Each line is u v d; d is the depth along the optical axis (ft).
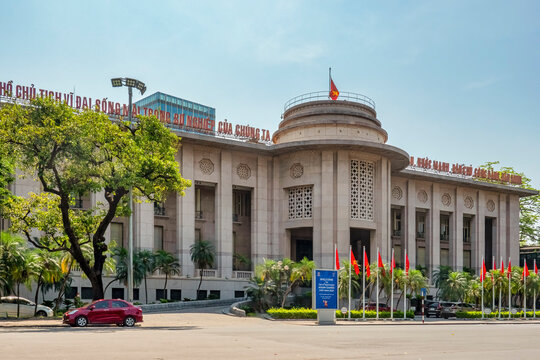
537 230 329.11
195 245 197.47
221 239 209.05
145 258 178.91
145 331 82.17
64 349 52.11
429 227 258.78
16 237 134.10
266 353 52.65
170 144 118.21
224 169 213.66
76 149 102.94
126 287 181.37
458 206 267.59
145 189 116.88
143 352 51.11
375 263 173.06
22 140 101.55
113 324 98.89
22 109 104.37
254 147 214.48
